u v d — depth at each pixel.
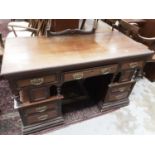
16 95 1.23
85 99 1.97
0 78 2.09
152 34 2.29
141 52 1.49
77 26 1.88
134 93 2.18
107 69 1.43
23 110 1.32
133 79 1.75
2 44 1.90
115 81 1.68
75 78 1.34
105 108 1.81
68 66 1.21
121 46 1.56
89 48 1.45
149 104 2.01
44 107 1.41
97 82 1.83
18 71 1.06
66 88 2.09
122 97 1.85
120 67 1.50
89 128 1.62
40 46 1.40
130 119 1.78
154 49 2.19
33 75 1.15
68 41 1.53
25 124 1.46
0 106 1.76
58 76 1.26
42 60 1.21
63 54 1.31
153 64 2.32
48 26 1.74
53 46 1.42
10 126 1.56
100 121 1.71
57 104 1.46
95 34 1.75
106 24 2.24
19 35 2.11
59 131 1.57
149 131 1.66
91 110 1.83
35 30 1.82
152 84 2.40
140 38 2.04
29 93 1.26
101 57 1.33
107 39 1.67
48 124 1.56
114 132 1.61
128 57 1.42
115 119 1.76
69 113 1.77
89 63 1.27
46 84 1.27
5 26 3.40
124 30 2.10
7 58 1.19
